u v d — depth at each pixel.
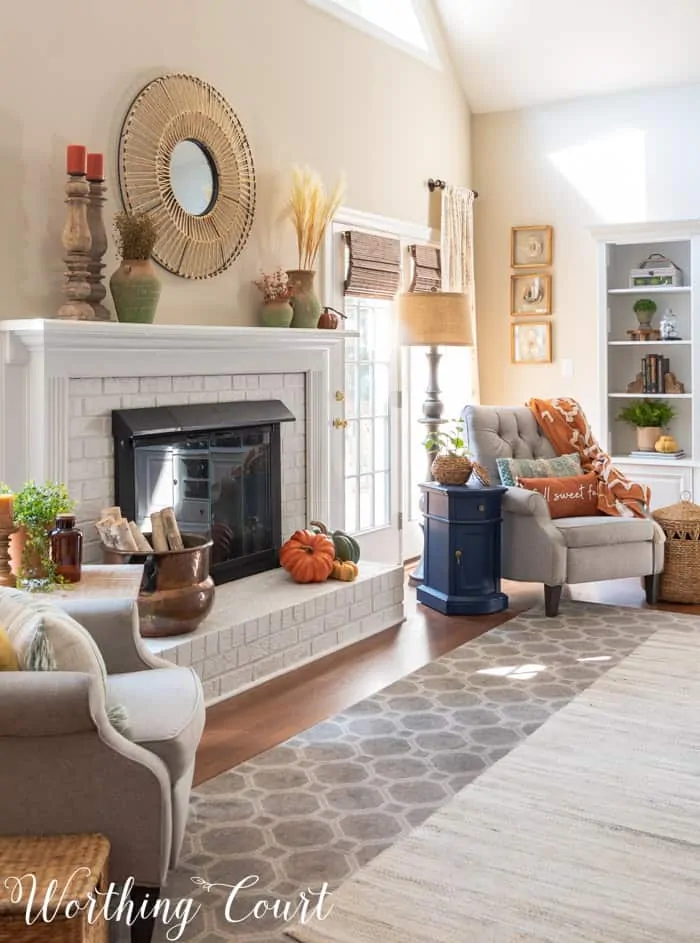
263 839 2.71
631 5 6.09
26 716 2.06
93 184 3.82
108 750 2.13
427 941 2.22
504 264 7.10
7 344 3.58
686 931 2.27
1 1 3.61
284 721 3.62
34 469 3.68
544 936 2.24
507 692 3.91
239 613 4.08
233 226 4.75
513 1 6.27
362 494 6.01
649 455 6.55
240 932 2.28
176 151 4.43
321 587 4.55
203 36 4.57
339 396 5.50
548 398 7.04
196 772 3.16
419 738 3.44
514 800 2.94
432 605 5.28
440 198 6.66
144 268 3.97
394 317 6.22
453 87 6.85
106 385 3.95
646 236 6.47
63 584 3.13
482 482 5.29
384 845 2.68
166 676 2.63
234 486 4.67
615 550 5.13
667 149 6.50
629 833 2.74
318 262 5.46
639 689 3.92
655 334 6.64
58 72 3.85
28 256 3.76
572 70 6.60
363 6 6.10
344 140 5.64
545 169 6.92
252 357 4.68
